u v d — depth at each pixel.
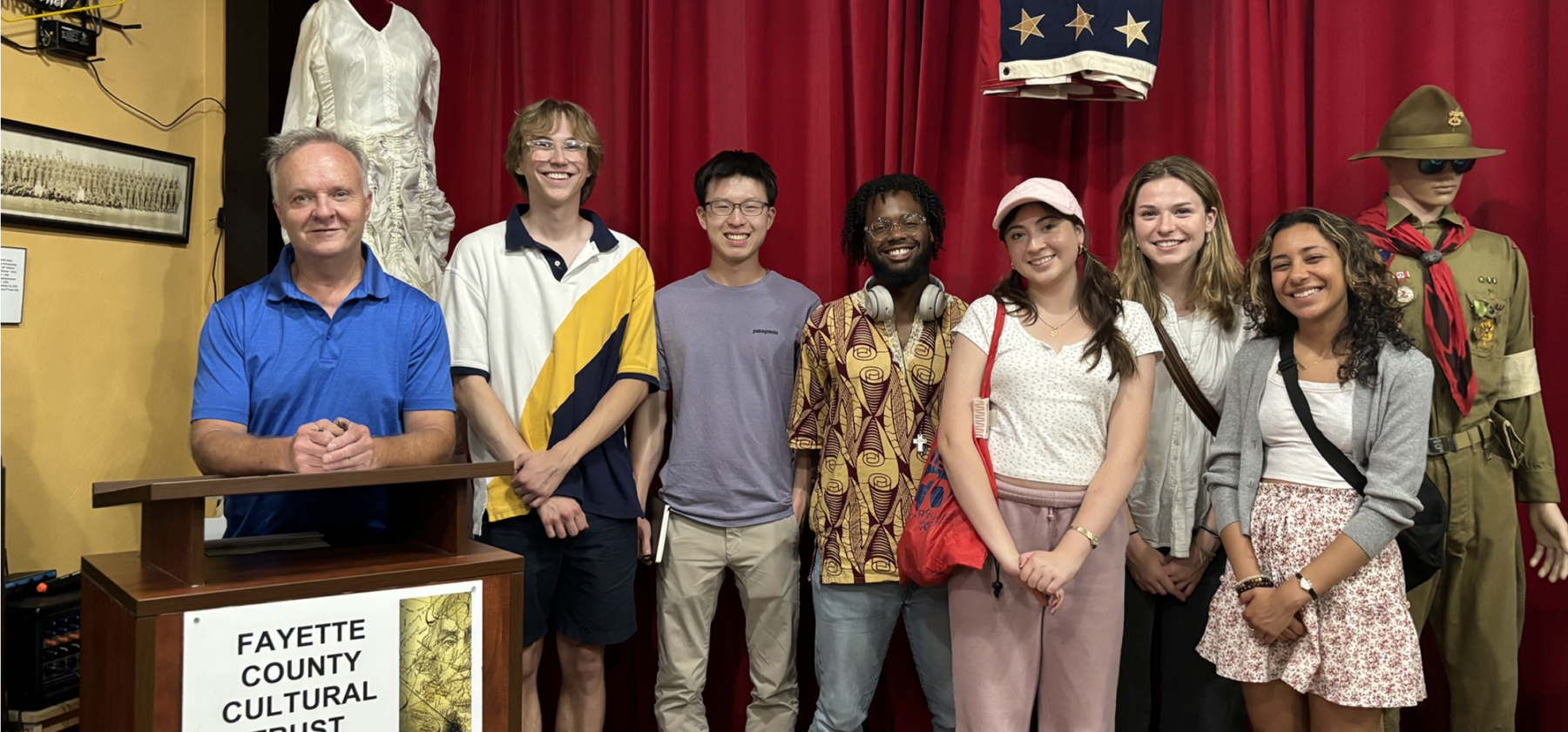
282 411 1.86
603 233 2.45
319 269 1.88
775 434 2.50
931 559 1.98
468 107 3.20
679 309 2.54
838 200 2.79
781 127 2.87
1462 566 2.20
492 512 2.29
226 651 1.34
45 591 2.25
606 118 3.05
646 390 2.40
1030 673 2.02
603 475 2.40
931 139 2.69
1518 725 2.38
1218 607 2.00
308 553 1.59
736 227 2.50
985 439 1.99
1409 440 1.82
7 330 2.39
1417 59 2.41
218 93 2.91
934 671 2.34
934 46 2.68
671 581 2.53
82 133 2.54
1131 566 2.23
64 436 2.54
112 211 2.62
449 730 1.50
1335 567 1.80
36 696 2.16
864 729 2.85
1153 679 2.41
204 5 2.90
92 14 2.54
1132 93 2.41
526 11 3.10
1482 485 2.17
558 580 2.43
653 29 2.92
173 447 2.83
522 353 2.34
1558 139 2.29
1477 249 2.21
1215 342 2.17
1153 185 2.16
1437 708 2.40
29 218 2.41
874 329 2.33
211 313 1.87
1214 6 2.56
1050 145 2.65
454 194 3.22
